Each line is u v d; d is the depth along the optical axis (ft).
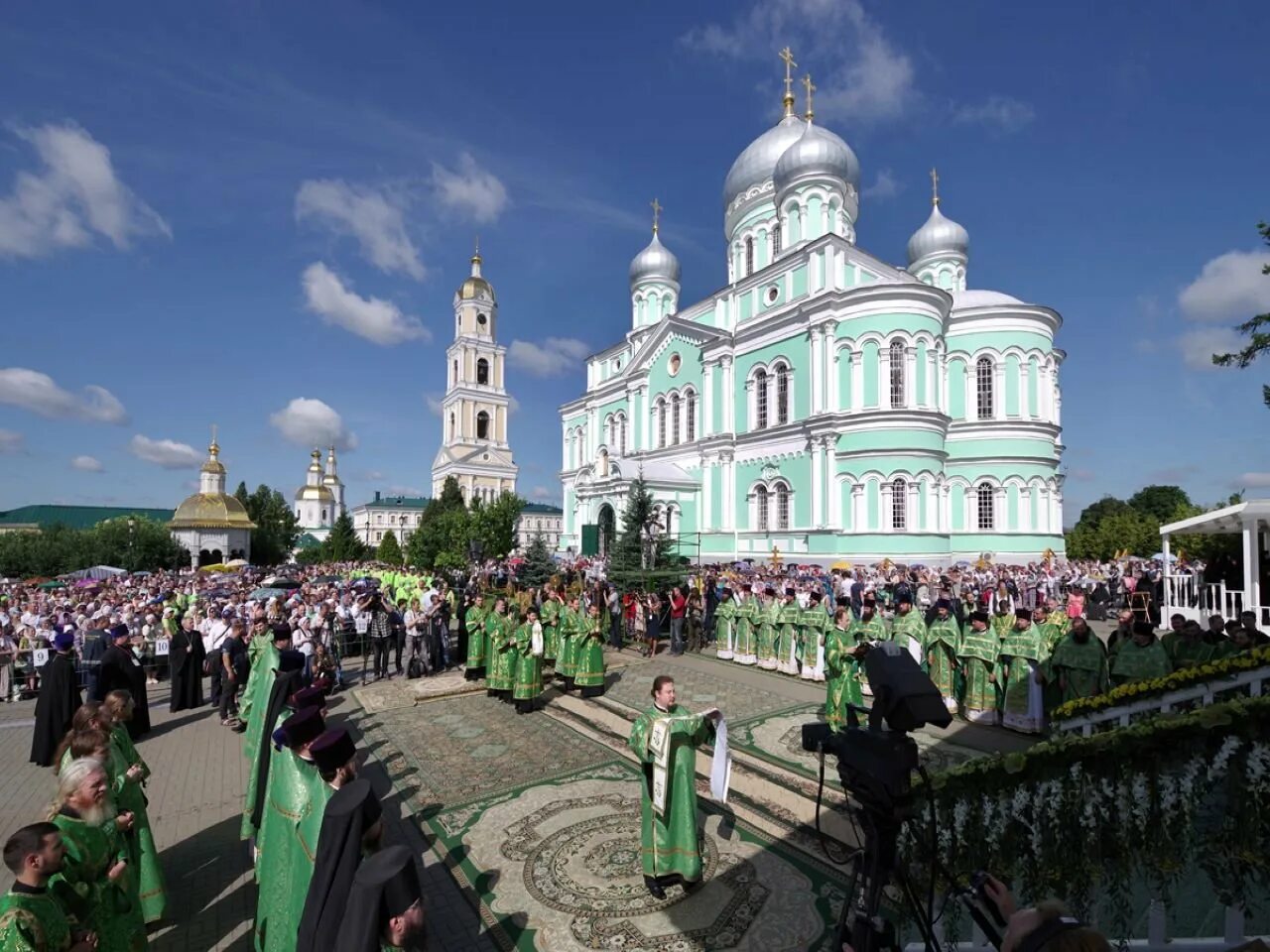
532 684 42.42
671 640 64.03
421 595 78.38
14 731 42.88
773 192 143.84
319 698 17.51
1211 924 16.48
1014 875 13.84
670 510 135.74
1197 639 32.73
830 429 111.24
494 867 22.84
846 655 35.17
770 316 126.21
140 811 19.49
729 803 27.20
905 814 10.82
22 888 11.78
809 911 19.63
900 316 109.81
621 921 19.45
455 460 304.91
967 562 113.19
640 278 184.03
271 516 273.13
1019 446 120.47
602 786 29.78
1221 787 13.01
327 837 10.65
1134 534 142.00
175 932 19.44
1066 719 18.43
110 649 39.04
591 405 184.96
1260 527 62.90
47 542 183.93
